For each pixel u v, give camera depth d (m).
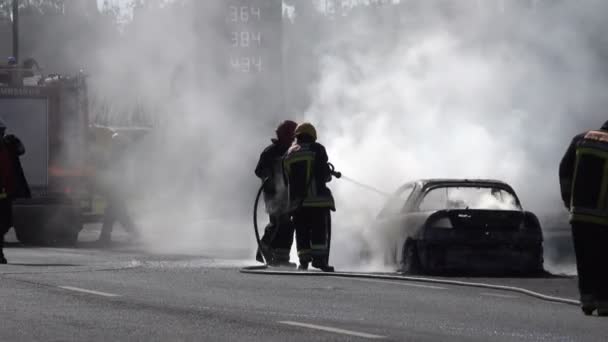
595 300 27.23
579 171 27.22
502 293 32.53
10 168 43.72
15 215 60.31
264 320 26.38
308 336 24.05
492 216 40.31
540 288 34.38
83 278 35.53
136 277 36.06
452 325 25.97
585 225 27.16
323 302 30.03
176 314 27.28
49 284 33.59
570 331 25.22
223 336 24.02
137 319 26.41
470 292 32.72
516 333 24.88
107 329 24.91
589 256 27.20
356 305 29.47
